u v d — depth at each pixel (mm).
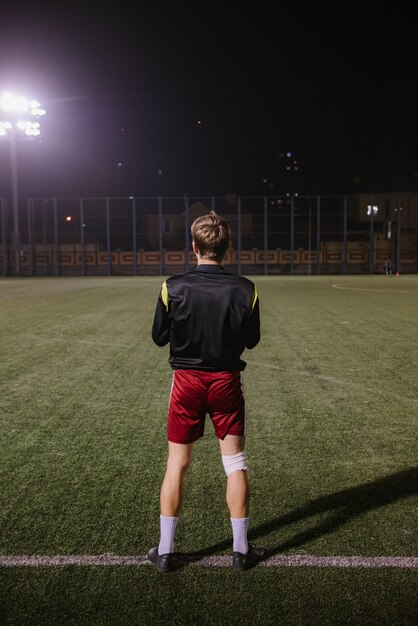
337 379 6836
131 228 53562
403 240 52375
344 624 2258
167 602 2406
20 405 5660
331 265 51406
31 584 2539
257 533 3023
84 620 2287
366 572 2621
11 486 3662
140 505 3367
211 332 2557
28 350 8867
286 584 2533
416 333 10805
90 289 24750
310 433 4758
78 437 4664
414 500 3422
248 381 6734
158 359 8109
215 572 2641
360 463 4059
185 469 2686
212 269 2664
